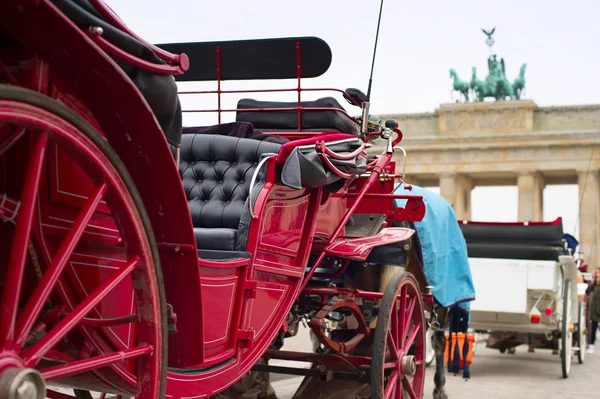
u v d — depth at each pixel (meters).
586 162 69.00
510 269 14.34
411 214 7.39
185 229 3.62
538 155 70.00
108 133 3.26
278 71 6.71
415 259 9.23
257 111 7.02
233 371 4.50
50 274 2.75
